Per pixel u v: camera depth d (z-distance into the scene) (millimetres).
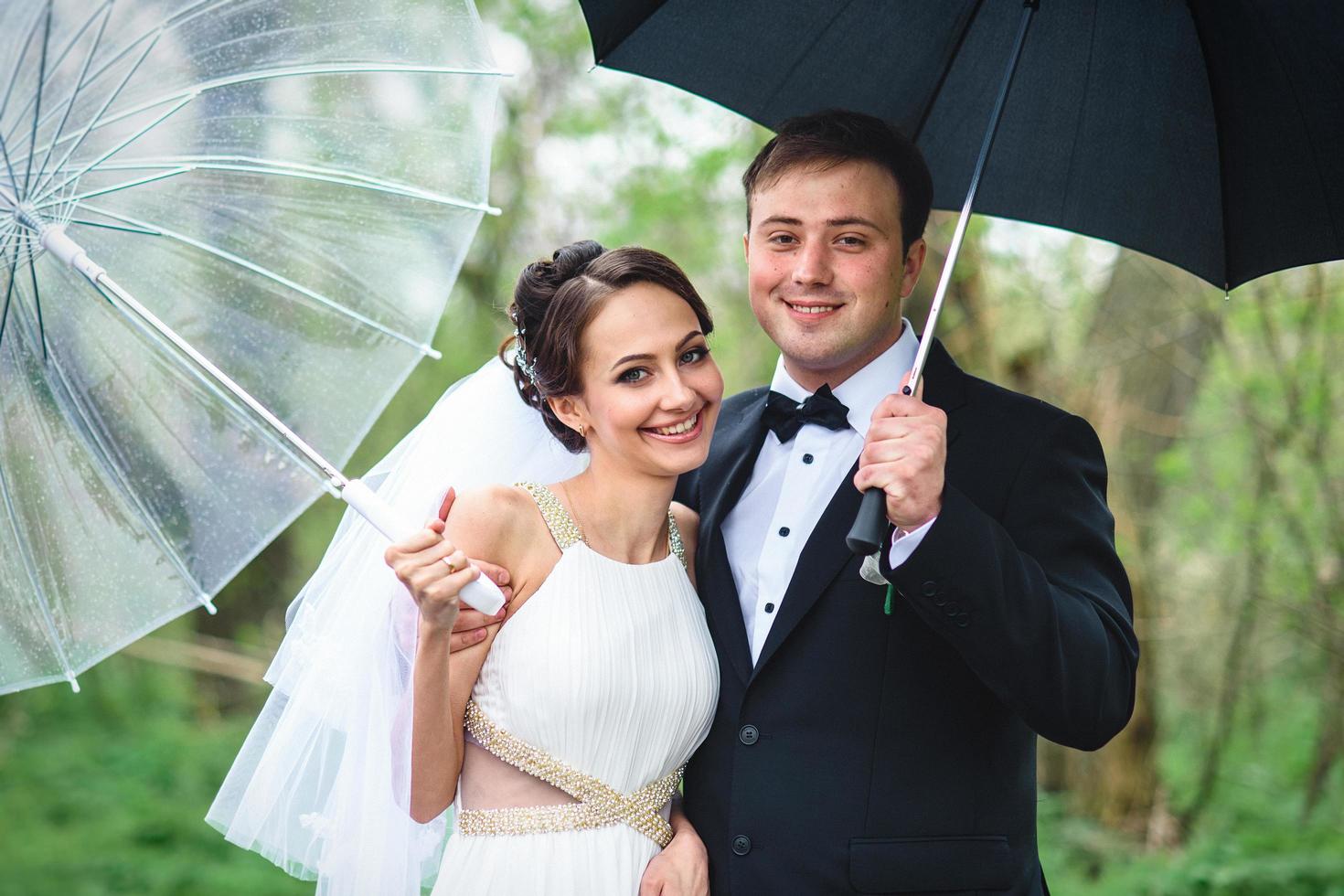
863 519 2215
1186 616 8227
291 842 2686
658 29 2949
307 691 2652
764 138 7742
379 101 2436
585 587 2535
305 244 2432
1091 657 2348
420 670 2383
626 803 2535
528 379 2686
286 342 2430
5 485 2289
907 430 2232
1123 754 7875
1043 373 7566
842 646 2521
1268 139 2576
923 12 2859
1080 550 2541
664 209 7914
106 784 9648
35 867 8375
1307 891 6824
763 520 2707
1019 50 2545
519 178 8562
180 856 8688
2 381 2281
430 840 2779
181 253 2371
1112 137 2768
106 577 2342
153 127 2279
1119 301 7543
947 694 2514
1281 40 2469
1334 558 7488
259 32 2348
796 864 2471
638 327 2498
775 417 2736
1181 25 2598
